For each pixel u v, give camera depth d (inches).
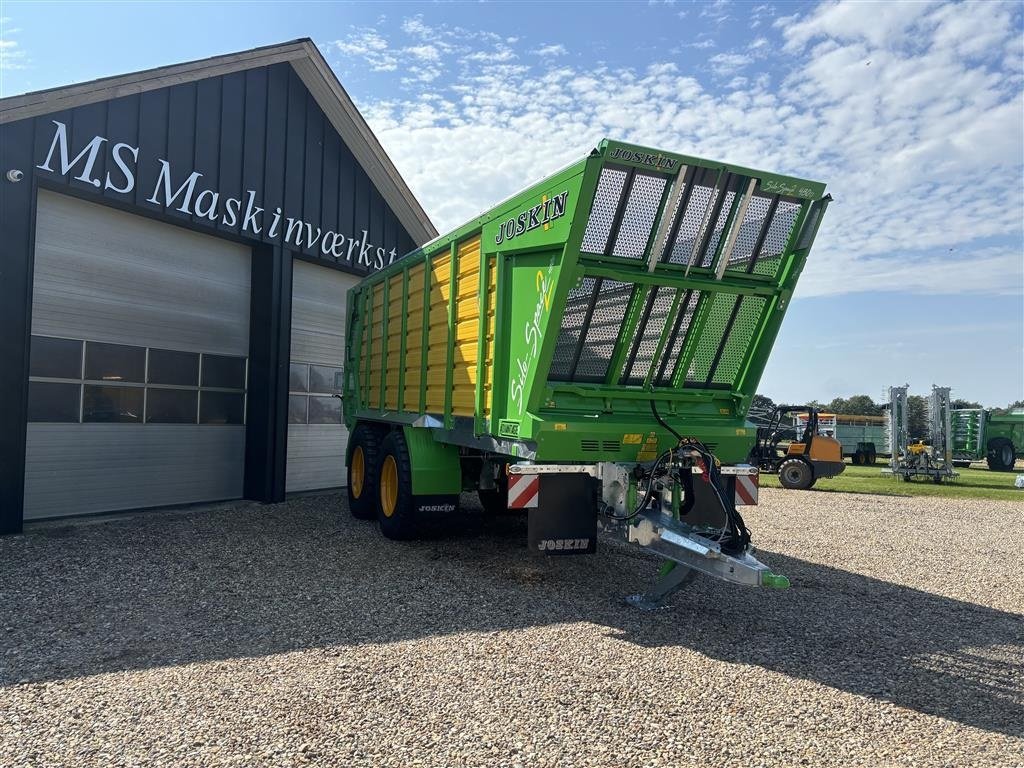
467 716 141.4
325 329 509.0
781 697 156.3
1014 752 132.9
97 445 364.5
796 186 226.2
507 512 391.9
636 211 216.1
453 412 285.0
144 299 384.8
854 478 808.3
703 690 158.6
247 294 444.8
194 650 177.3
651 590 230.4
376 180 515.2
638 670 169.5
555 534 224.4
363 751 126.1
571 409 230.2
